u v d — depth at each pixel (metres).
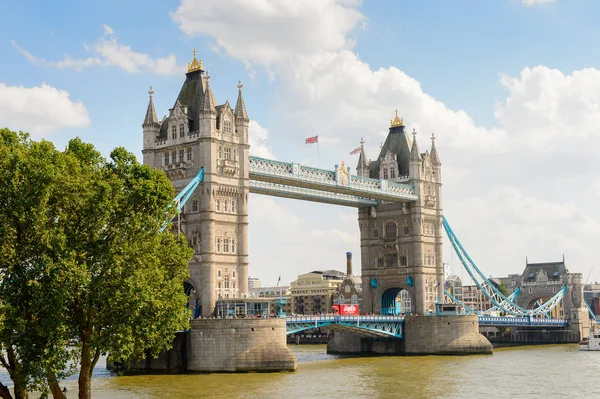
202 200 123.94
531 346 189.25
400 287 171.62
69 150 74.50
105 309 71.44
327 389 95.56
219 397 88.12
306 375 110.44
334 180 147.62
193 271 124.06
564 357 145.88
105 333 70.62
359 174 177.88
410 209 170.25
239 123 130.38
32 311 67.44
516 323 183.12
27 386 70.56
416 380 105.62
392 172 174.00
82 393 70.25
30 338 66.69
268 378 105.56
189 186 121.19
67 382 102.19
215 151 125.44
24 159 67.50
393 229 173.62
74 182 69.88
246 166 130.25
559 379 107.25
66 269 66.19
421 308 166.88
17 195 66.94
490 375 112.25
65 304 66.94
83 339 71.06
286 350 114.06
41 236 67.31
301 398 88.12
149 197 74.12
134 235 73.12
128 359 76.31
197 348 112.06
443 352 151.75
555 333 199.88
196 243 124.62
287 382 101.69
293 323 127.44
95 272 70.75
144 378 105.31
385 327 150.88
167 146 130.62
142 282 70.81
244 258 128.25
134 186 73.88
